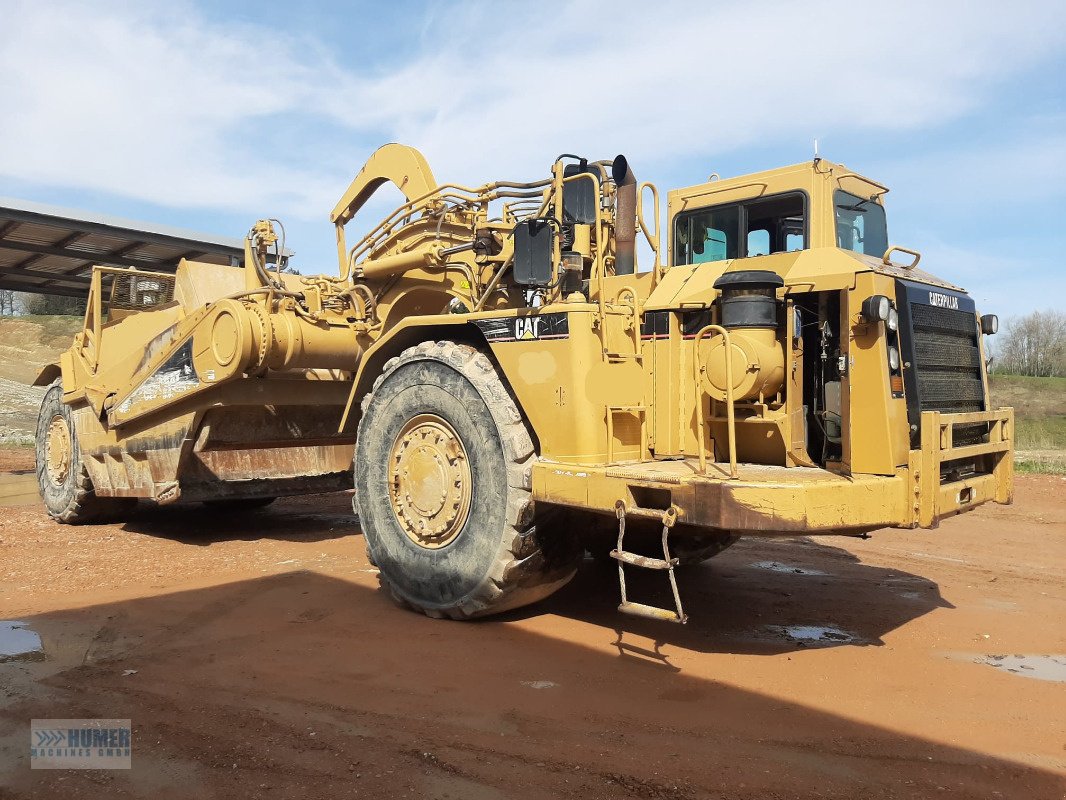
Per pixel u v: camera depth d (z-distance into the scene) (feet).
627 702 12.67
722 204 18.58
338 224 27.94
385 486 18.42
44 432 32.17
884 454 14.40
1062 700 12.94
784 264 16.12
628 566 22.53
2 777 10.30
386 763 10.61
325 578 20.71
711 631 16.66
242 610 17.72
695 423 16.46
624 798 9.73
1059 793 9.95
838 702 12.78
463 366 16.79
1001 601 19.31
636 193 19.27
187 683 13.38
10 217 30.17
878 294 14.69
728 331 15.46
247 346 22.85
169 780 10.21
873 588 20.63
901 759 10.79
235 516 32.14
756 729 11.70
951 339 16.97
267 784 10.09
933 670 14.32
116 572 21.42
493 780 10.16
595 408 15.84
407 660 14.53
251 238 25.70
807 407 16.15
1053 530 28.71
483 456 16.31
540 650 15.19
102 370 29.27
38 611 17.61
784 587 20.68
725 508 13.28
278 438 26.84
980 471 18.07
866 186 19.06
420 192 24.79
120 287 30.50
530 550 15.89
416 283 23.76
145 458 26.94
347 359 24.93
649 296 17.61
